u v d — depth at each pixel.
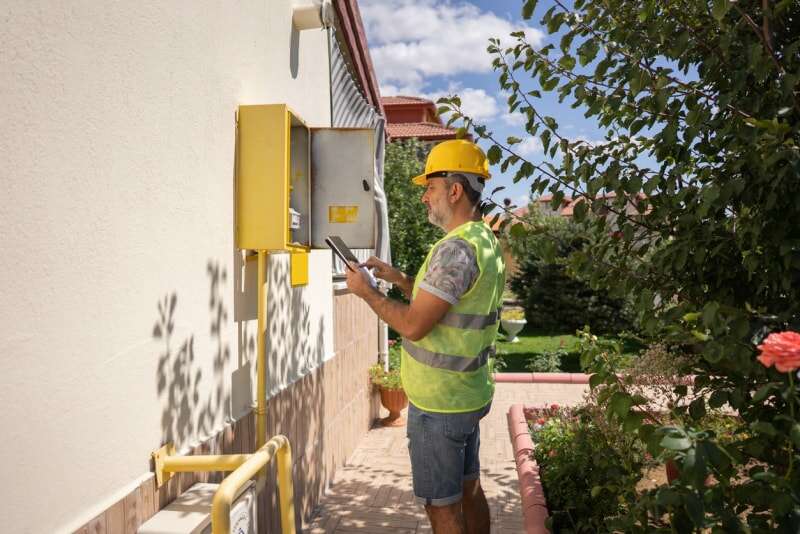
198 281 2.37
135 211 1.91
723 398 2.07
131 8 1.88
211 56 2.48
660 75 2.28
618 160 2.50
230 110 2.68
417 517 3.95
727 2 1.92
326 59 4.59
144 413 1.96
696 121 2.18
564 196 2.66
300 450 3.69
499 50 2.75
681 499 1.59
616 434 3.24
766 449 1.84
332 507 4.10
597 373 2.33
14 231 1.39
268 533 3.12
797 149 1.78
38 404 1.47
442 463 2.45
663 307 2.48
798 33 2.26
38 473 1.47
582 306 14.30
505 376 8.78
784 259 1.97
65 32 1.56
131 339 1.89
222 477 2.55
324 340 4.43
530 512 3.45
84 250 1.65
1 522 1.36
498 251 2.56
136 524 1.87
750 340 1.96
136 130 1.92
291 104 3.65
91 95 1.68
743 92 2.24
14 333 1.39
